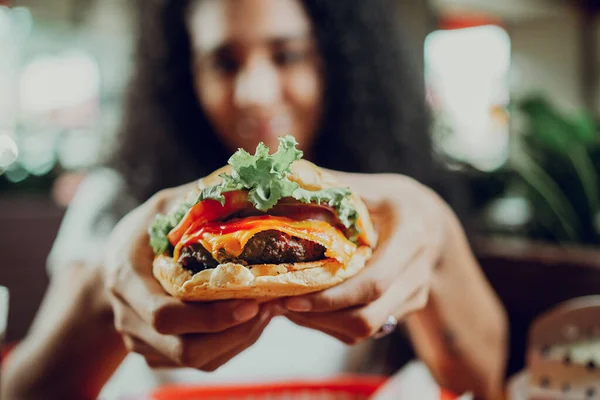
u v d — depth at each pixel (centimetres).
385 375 70
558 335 41
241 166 33
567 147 72
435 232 46
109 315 51
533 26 237
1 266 103
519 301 74
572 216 75
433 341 56
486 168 93
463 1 204
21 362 53
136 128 80
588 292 71
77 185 123
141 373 66
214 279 32
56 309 55
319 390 49
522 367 73
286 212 35
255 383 50
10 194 134
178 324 33
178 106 79
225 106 68
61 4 189
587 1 221
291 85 68
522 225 84
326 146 79
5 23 185
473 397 57
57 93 175
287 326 72
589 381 40
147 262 38
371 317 35
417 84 81
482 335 56
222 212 34
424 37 151
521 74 238
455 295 54
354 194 37
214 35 65
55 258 77
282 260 33
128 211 79
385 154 78
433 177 84
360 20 73
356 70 74
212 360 37
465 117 196
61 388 52
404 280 38
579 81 236
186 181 80
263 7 65
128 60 84
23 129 169
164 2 76
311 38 71
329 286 33
